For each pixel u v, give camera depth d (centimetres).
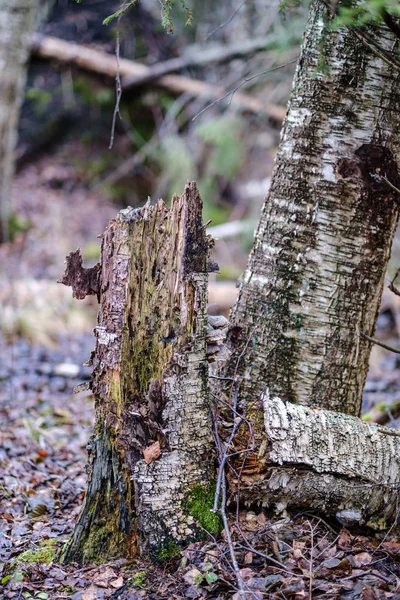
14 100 955
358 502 264
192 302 251
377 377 616
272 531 256
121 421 254
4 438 433
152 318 252
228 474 260
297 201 283
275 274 288
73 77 1210
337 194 279
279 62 963
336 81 275
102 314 257
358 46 271
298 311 286
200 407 255
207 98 1102
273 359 288
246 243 1059
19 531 304
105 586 240
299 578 233
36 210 1131
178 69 1108
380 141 276
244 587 226
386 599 220
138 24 1180
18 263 920
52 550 275
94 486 261
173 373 251
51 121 1312
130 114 1291
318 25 280
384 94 274
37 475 378
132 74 1124
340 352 287
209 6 1153
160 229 250
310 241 282
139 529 253
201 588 233
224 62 1088
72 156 1305
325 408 289
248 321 293
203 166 1147
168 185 1167
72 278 256
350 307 285
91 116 1319
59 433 461
